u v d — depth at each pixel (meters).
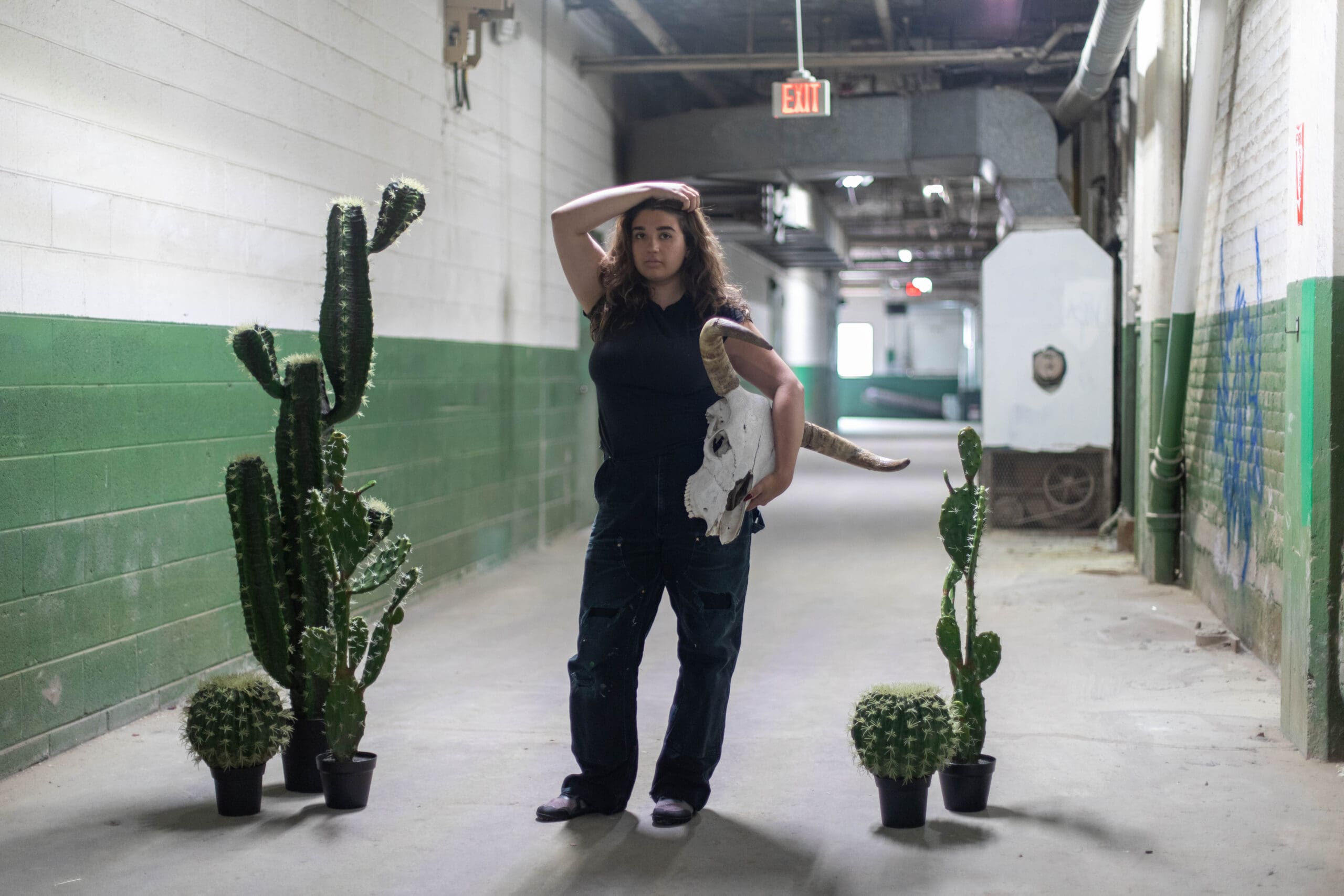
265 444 5.14
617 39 10.73
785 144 10.03
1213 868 2.90
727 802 3.41
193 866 2.95
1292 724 3.93
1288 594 3.97
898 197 16.17
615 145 10.70
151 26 4.33
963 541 3.31
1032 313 9.49
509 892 2.79
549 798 3.45
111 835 3.16
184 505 4.56
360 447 6.00
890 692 3.21
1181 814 3.28
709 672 3.18
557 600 6.78
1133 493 8.45
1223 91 5.92
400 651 5.48
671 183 3.13
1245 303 5.39
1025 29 10.14
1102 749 3.91
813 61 9.20
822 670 5.07
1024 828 3.19
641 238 3.11
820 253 17.16
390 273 6.34
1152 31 7.20
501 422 8.11
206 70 4.69
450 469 7.20
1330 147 3.59
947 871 2.90
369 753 3.45
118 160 4.15
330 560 3.28
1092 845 3.05
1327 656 3.73
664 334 3.11
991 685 4.78
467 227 7.46
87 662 4.00
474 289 7.59
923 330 37.06
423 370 6.78
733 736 4.09
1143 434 7.39
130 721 4.24
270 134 5.20
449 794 3.49
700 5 9.89
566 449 9.62
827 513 11.00
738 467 3.00
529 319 8.66
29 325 3.71
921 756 3.09
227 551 4.87
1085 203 10.16
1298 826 3.18
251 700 3.26
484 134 7.73
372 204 6.20
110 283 4.12
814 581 7.41
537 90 8.73
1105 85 8.19
